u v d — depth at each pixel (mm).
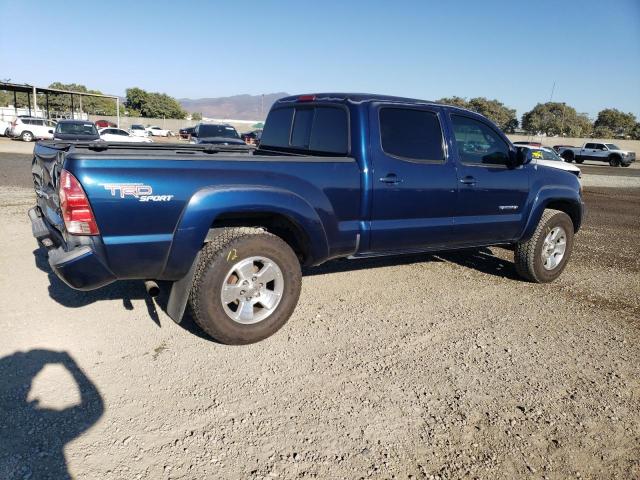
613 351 4230
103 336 3982
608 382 3701
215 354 3787
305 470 2619
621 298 5680
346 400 3271
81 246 3312
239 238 3764
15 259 5797
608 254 8094
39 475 2471
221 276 3688
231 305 3986
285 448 2777
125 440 2768
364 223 4457
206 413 3051
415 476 2625
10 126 32531
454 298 5348
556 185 5957
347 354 3910
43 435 2768
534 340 4375
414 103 4812
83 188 3186
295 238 4312
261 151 5645
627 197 18203
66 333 3992
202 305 3668
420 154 4781
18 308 4418
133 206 3328
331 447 2809
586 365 3953
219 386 3355
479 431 3031
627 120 81000
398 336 4293
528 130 78312
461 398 3377
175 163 3469
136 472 2533
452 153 5008
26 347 3730
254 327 3895
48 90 43562
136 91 94938
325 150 4746
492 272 6441
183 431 2873
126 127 57031
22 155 21734
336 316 4668
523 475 2680
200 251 3705
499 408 3287
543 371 3816
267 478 2545
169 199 3438
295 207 3934
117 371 3475
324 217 4164
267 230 4207
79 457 2613
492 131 5406
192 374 3488
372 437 2914
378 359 3857
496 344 4246
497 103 79812
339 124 4613
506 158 5531
